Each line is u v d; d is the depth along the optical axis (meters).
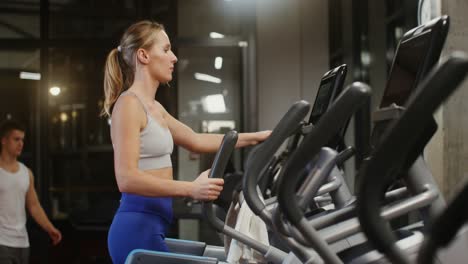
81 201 6.77
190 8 6.66
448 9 3.68
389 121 1.75
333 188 2.28
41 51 6.51
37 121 6.55
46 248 6.40
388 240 1.16
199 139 2.87
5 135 4.34
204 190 2.15
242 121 6.60
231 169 4.77
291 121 1.73
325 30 6.80
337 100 1.36
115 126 2.41
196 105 6.70
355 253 1.95
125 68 2.63
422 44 1.78
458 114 3.67
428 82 1.14
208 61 6.69
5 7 6.56
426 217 1.72
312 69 6.80
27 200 4.54
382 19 5.58
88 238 6.45
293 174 1.39
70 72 6.62
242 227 2.35
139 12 6.61
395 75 1.96
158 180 2.29
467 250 1.71
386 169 1.17
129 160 2.35
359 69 6.19
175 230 6.40
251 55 6.53
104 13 6.61
